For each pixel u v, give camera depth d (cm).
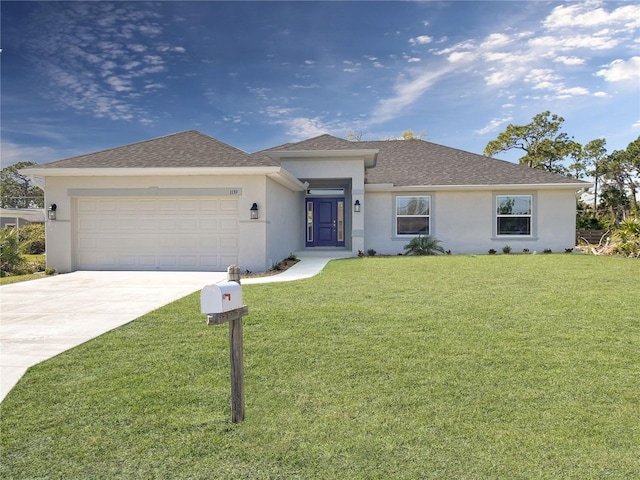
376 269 1143
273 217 1352
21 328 615
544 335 538
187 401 383
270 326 589
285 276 1113
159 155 1311
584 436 319
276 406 372
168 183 1261
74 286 995
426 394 389
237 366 347
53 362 476
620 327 566
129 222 1297
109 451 308
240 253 1238
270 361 469
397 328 575
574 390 391
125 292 903
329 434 328
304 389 404
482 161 1934
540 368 439
